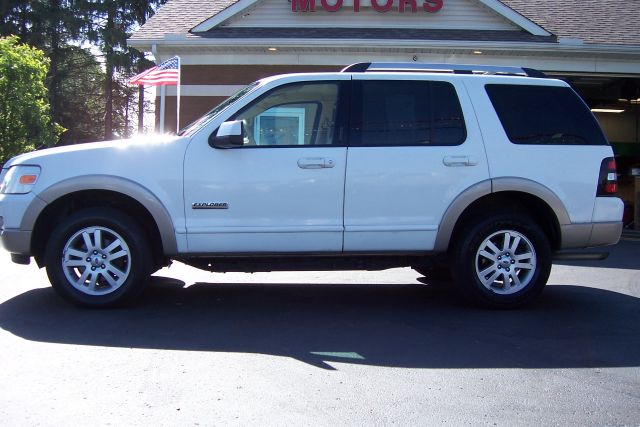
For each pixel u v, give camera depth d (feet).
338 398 11.93
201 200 17.44
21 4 101.40
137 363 13.67
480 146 18.20
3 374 12.87
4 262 25.98
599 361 14.29
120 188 17.19
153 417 10.94
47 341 15.08
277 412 11.24
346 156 17.74
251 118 17.95
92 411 11.15
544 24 49.39
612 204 18.81
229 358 14.15
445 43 44.37
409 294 21.33
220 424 10.71
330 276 24.63
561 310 19.04
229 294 20.92
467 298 18.70
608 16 51.47
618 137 65.72
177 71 41.57
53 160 17.42
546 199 18.35
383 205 17.84
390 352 14.75
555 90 19.08
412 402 11.79
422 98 18.43
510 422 10.98
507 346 15.31
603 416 11.28
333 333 16.28
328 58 46.26
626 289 22.49
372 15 48.11
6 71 59.62
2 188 17.84
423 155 17.95
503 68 19.48
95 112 112.78
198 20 50.16
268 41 44.57
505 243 18.51
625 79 50.31
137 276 17.75
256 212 17.58
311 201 17.65
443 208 18.02
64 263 17.58
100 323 16.75
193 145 17.56
